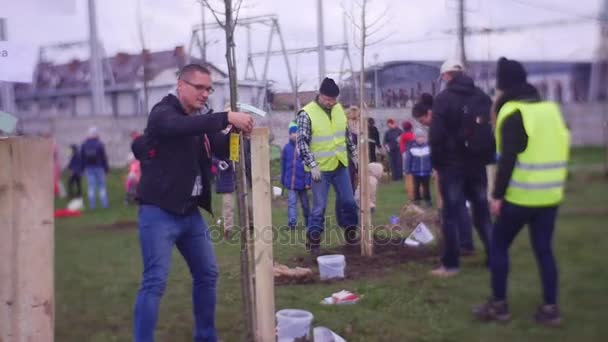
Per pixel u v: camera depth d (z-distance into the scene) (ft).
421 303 12.43
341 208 18.83
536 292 10.68
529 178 10.07
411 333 11.19
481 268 13.83
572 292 10.19
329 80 17.81
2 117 10.18
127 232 20.79
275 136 25.72
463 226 15.16
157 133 9.82
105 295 14.52
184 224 10.48
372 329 11.63
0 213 9.36
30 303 9.59
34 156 9.49
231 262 17.43
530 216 10.25
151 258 10.00
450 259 14.07
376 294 13.43
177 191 10.07
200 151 10.59
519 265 11.29
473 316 11.19
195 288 10.92
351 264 16.88
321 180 18.30
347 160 18.70
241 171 10.39
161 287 10.02
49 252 9.75
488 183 14.38
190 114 10.53
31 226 9.52
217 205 24.70
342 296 13.51
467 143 13.93
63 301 14.19
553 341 9.76
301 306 13.29
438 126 14.03
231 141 10.25
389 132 32.07
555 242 10.48
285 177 22.22
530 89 10.09
